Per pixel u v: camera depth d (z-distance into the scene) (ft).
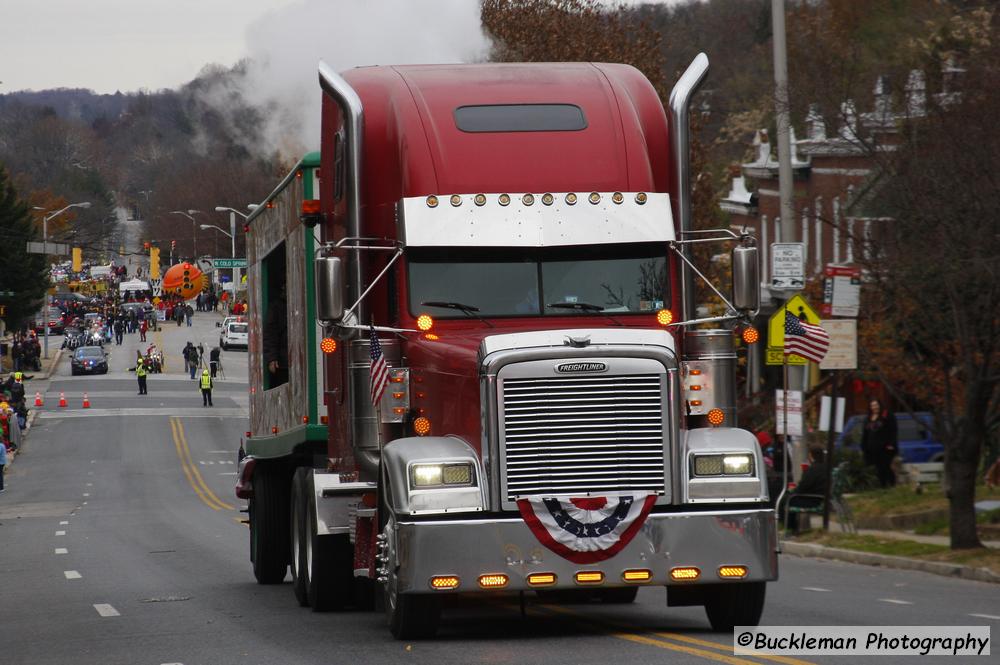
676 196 127.34
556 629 124.67
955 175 187.42
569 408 109.29
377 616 144.05
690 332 121.70
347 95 124.57
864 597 155.22
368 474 122.31
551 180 122.62
